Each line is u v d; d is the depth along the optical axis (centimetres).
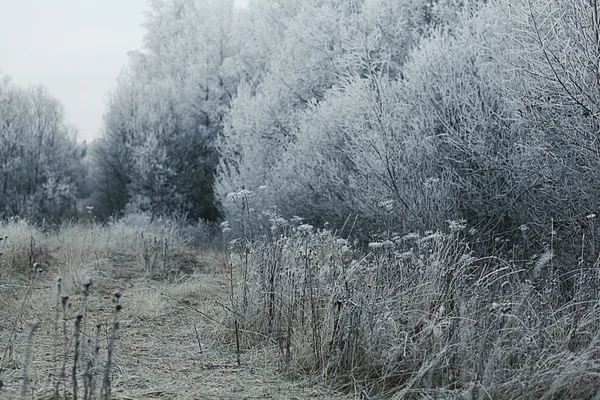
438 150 831
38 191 1892
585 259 608
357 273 547
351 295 471
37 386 376
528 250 704
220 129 1920
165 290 787
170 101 2000
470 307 436
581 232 635
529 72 609
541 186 718
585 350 376
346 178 1052
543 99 626
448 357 397
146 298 721
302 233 707
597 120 563
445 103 812
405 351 406
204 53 2042
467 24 900
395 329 423
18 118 1911
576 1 589
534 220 702
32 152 1908
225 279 823
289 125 1355
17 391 361
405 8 1270
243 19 2128
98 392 363
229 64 1944
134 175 1905
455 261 524
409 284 490
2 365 410
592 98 577
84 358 441
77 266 895
